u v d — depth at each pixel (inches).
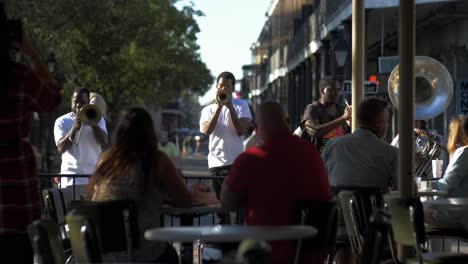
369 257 211.9
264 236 189.6
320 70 1572.3
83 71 1637.6
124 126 261.9
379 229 208.2
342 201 285.0
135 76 1823.3
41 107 232.5
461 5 991.6
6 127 226.5
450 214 338.6
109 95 1806.1
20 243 228.7
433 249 389.4
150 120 263.1
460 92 743.7
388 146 325.1
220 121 440.5
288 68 2095.2
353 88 400.5
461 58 1017.5
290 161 250.5
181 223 291.0
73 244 208.4
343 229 333.7
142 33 1716.3
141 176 257.9
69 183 414.9
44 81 231.3
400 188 310.0
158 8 1851.6
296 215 246.1
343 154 325.7
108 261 255.3
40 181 437.1
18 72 226.8
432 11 1036.5
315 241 238.5
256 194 250.1
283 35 2214.6
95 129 420.8
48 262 190.4
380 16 1101.1
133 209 249.3
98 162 263.7
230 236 189.5
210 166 443.8
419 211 258.1
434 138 503.5
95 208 247.3
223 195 254.1
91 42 1569.9
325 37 1350.9
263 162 250.4
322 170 254.2
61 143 421.7
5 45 225.5
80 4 1299.2
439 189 351.3
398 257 292.8
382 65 882.1
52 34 1124.5
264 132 255.3
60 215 308.0
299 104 1983.3
